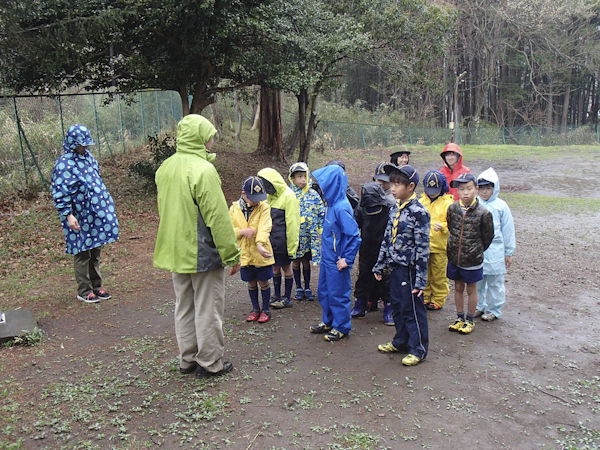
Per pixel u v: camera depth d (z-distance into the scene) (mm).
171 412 3395
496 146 30984
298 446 3043
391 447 3043
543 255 7801
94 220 5641
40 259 7238
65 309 5449
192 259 3596
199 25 10172
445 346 4562
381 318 5398
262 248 4793
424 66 17469
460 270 4730
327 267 4617
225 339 4703
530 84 52750
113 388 3699
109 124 15609
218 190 3527
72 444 3035
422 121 42969
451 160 6188
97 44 10211
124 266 7152
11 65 9234
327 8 14000
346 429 3230
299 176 5621
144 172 11578
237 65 13180
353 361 4246
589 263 7316
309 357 4320
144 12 9820
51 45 8797
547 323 5137
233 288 6422
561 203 12633
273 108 18828
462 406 3518
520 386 3811
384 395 3664
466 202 4617
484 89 47031
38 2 8977
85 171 5559
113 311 5422
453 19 14969
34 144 11945
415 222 4098
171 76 11586
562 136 38031
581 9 39906
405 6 14492
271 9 10898
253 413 3393
